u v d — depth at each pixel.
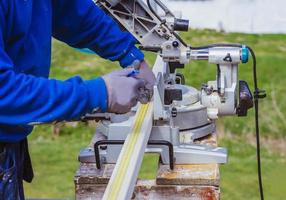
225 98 2.22
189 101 2.38
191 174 2.07
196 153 2.14
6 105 1.61
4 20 1.74
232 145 5.27
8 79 1.62
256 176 4.86
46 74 1.95
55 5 2.12
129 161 1.81
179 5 6.56
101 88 1.70
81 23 2.17
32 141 5.53
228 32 6.59
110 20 2.23
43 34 1.90
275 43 6.48
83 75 6.16
